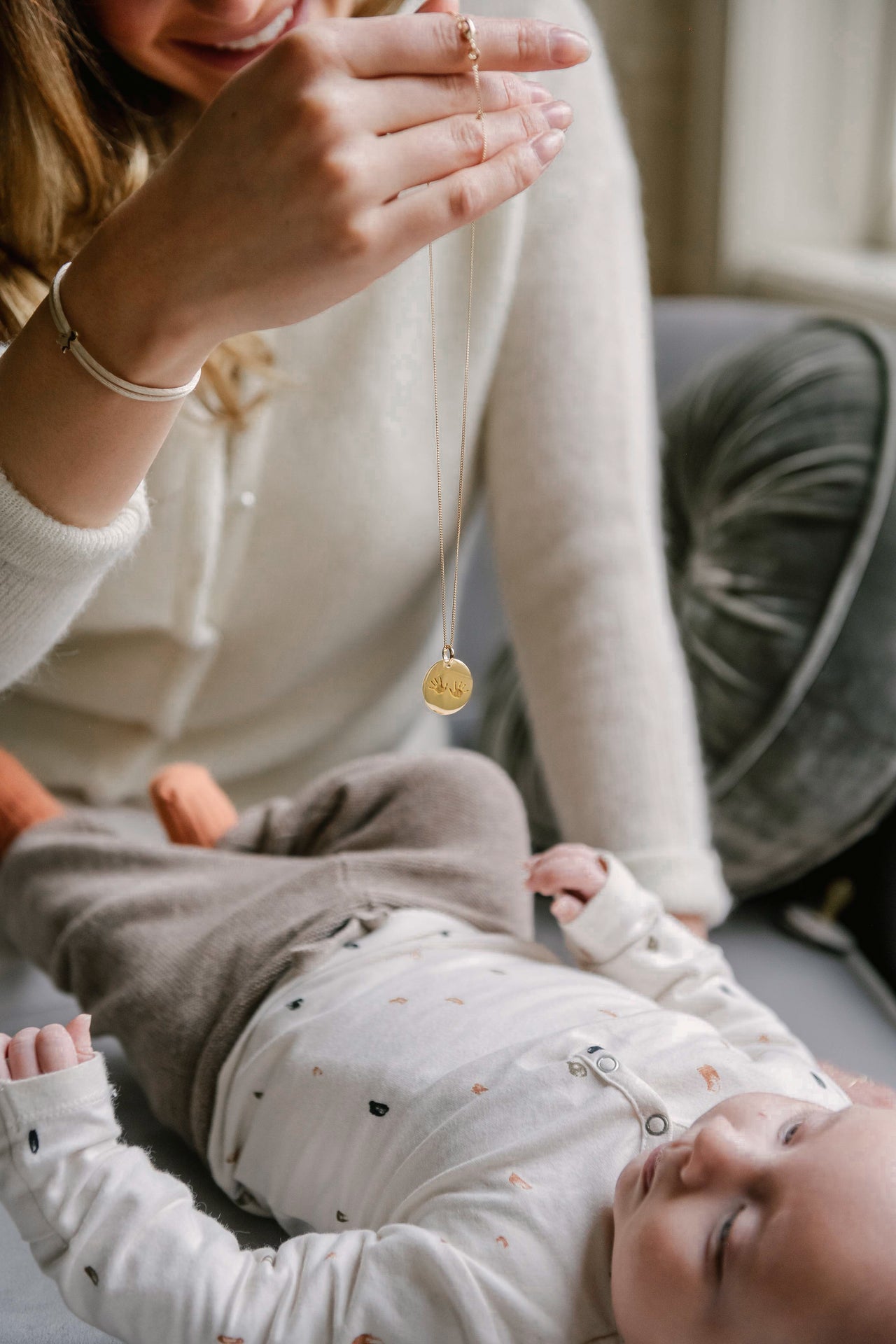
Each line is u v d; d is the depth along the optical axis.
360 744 1.20
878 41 2.00
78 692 1.08
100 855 0.98
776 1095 0.69
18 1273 0.78
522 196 0.97
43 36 0.72
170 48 0.73
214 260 0.52
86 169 0.78
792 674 1.19
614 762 0.96
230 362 0.91
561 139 0.54
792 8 1.96
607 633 0.98
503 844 0.99
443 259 0.97
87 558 0.63
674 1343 0.61
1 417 0.59
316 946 0.86
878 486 1.22
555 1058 0.75
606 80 1.08
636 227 1.10
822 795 1.18
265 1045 0.82
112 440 0.59
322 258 0.50
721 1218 0.61
